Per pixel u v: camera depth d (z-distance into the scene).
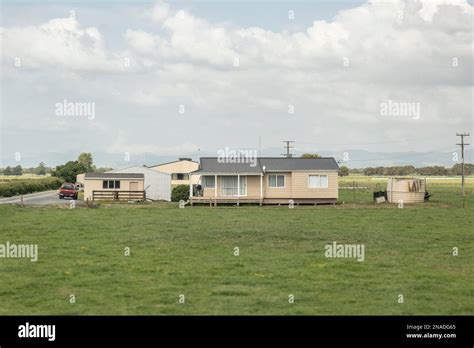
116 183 73.94
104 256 27.66
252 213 50.16
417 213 50.16
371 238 33.88
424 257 27.44
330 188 61.94
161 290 20.62
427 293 20.14
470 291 20.41
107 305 18.80
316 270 24.12
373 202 63.31
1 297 19.91
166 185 78.06
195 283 21.70
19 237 34.25
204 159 63.66
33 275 23.25
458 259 26.92
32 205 58.06
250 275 23.06
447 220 43.94
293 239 33.50
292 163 63.25
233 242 32.34
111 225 40.34
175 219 44.62
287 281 21.98
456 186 116.44
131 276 22.97
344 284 21.48
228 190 62.06
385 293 20.14
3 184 85.81
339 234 35.59
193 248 30.19
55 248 30.09
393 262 26.03
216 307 18.48
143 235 35.09
